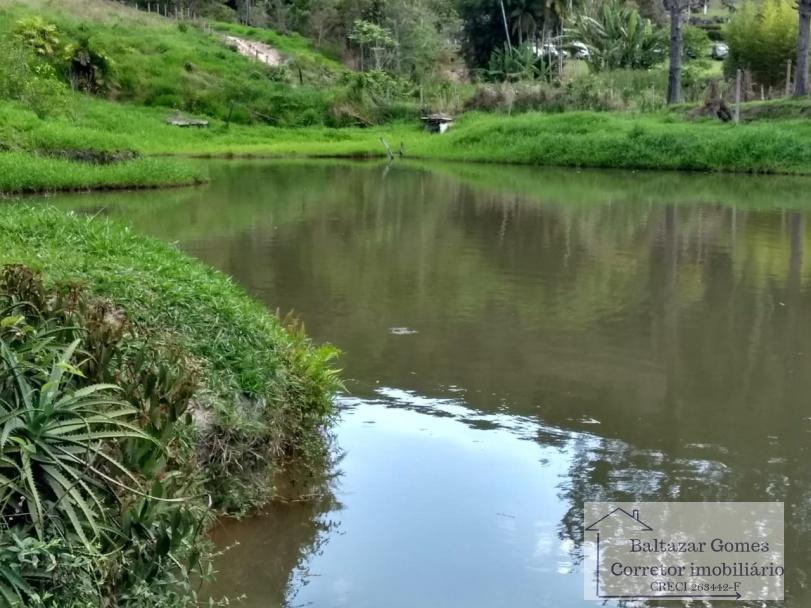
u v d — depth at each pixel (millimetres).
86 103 29719
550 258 9906
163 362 3764
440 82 40938
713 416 5172
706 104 26984
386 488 4246
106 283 4941
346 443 4738
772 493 4234
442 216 13453
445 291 8141
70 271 5078
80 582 2648
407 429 4930
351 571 3547
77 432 2871
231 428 4148
